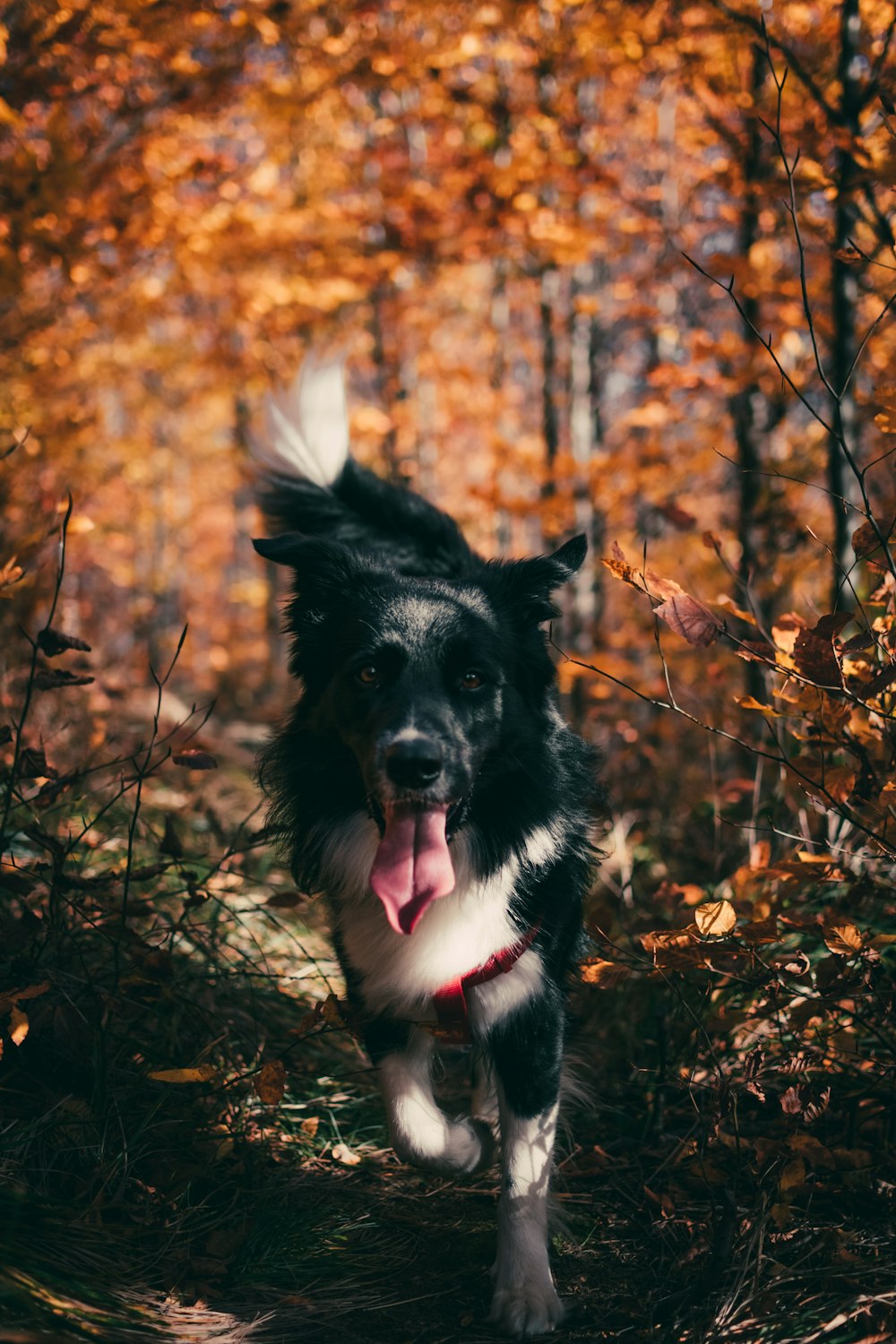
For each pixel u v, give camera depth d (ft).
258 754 11.15
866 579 13.94
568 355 30.83
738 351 18.94
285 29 20.77
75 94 18.63
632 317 24.62
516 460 24.93
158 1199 8.69
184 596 75.10
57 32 16.66
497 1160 9.65
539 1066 9.02
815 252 17.63
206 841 16.65
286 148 30.50
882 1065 9.32
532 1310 7.83
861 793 9.52
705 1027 9.72
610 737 20.71
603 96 27.66
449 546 15.34
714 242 24.64
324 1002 9.07
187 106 19.99
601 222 23.17
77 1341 6.48
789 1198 8.14
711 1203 9.00
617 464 22.86
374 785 8.71
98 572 54.75
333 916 10.36
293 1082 11.26
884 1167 8.82
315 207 29.04
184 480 62.39
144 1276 7.87
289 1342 7.48
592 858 10.78
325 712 9.99
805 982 8.70
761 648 10.14
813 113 16.93
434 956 9.12
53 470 23.66
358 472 16.07
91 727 17.79
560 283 29.84
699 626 8.48
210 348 41.70
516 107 23.85
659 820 18.39
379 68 23.36
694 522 13.56
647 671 24.29
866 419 15.64
